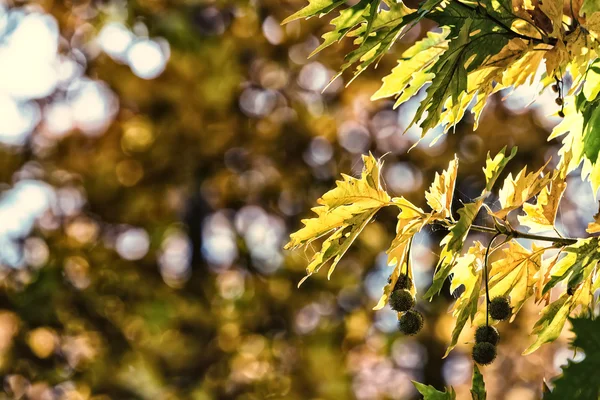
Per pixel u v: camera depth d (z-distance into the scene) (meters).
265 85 11.68
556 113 3.03
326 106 11.62
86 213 11.91
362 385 12.01
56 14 11.62
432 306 11.12
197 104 11.22
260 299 11.43
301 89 11.77
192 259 12.16
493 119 11.26
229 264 12.27
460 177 11.19
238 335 11.47
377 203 2.81
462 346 11.39
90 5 11.52
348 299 11.66
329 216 2.80
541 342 2.90
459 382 11.97
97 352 11.07
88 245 11.62
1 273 11.20
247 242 12.00
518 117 11.15
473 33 2.66
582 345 1.85
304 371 11.04
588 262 2.82
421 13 2.62
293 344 11.41
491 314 2.85
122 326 11.41
